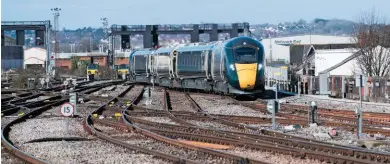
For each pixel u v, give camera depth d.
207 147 38.06
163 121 57.91
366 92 86.38
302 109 68.56
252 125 53.06
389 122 52.62
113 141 40.97
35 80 148.25
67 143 41.72
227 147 38.28
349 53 144.00
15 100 90.31
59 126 53.41
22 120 60.19
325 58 146.75
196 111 68.19
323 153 32.47
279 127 50.47
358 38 128.38
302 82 110.38
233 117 58.66
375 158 32.28
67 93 112.00
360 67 123.62
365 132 46.38
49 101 89.94
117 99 90.75
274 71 130.75
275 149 35.31
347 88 92.62
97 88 132.12
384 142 38.66
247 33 190.00
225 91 89.88
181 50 111.50
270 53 191.12
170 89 121.19
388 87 82.19
